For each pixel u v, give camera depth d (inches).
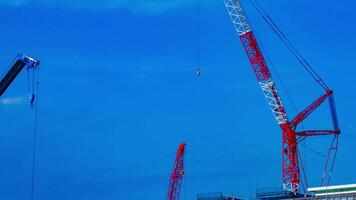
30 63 7224.4
